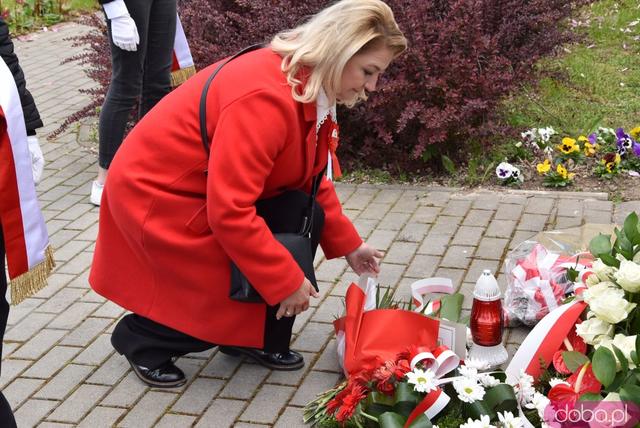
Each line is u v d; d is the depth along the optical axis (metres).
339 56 2.81
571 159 5.21
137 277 3.24
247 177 2.86
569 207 4.71
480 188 5.03
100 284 3.28
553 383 2.88
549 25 5.63
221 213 2.86
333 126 3.05
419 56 5.00
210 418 3.20
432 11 5.46
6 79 2.84
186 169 3.02
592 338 2.97
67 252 4.62
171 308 3.21
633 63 6.75
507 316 3.61
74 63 8.06
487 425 2.68
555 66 6.68
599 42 7.20
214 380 3.42
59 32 9.24
